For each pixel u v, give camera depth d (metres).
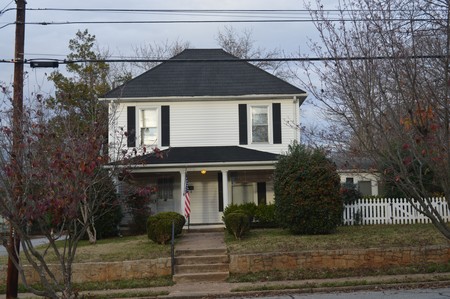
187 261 17.62
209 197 26.72
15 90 13.15
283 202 20.34
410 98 10.73
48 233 9.30
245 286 15.56
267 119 26.75
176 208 26.56
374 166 12.66
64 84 35.53
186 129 26.61
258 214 23.58
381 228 20.95
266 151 26.44
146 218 24.39
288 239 19.09
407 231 19.77
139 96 26.30
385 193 23.28
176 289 15.63
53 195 8.97
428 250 17.36
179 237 21.70
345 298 13.54
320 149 21.16
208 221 26.56
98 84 36.72
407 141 10.77
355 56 13.11
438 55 10.88
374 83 11.43
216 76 27.81
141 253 18.20
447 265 16.94
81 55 40.19
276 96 26.50
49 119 14.58
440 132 10.54
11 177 9.08
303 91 26.59
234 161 24.50
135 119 26.44
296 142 22.67
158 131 26.52
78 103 26.88
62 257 9.59
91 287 16.14
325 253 17.22
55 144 10.02
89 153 9.35
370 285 15.08
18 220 8.99
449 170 10.63
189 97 26.41
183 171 24.56
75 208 9.08
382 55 12.38
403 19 11.30
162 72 28.02
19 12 15.16
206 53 29.38
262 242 18.86
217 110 26.72
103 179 10.82
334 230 20.69
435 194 22.12
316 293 14.73
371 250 17.27
